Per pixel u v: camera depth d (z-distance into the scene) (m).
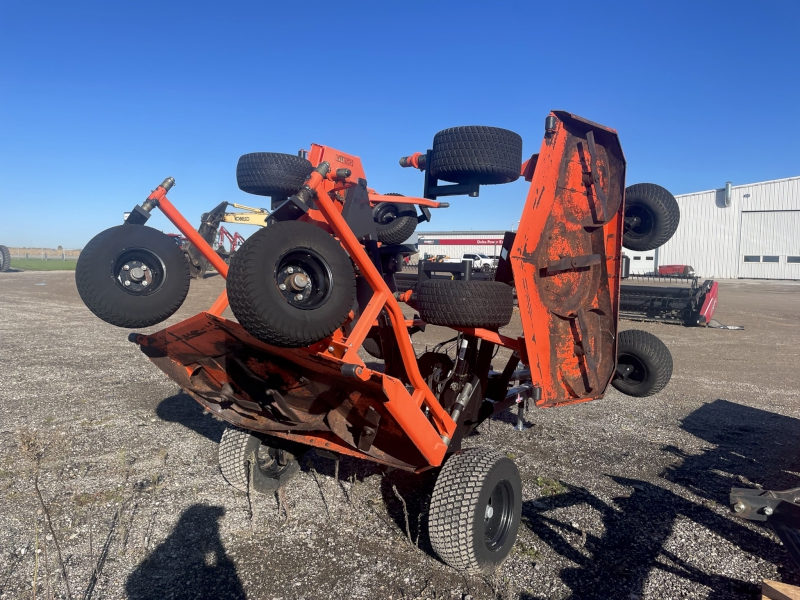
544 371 4.20
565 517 4.45
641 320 18.05
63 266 45.72
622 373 5.63
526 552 3.91
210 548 3.84
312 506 4.52
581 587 3.51
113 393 7.92
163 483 4.87
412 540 4.02
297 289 2.95
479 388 4.43
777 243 48.47
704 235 51.25
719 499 4.87
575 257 4.33
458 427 3.99
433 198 4.80
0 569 3.52
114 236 3.60
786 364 11.53
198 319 3.29
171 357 4.05
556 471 5.45
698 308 16.84
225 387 3.96
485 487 3.52
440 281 3.95
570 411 7.79
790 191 47.62
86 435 6.09
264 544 3.91
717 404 8.32
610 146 4.61
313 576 3.54
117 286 3.60
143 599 3.25
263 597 3.31
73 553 3.72
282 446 4.65
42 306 19.27
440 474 3.66
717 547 4.04
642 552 3.95
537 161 4.09
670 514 4.55
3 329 14.08
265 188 4.27
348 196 4.00
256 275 2.73
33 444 5.00
